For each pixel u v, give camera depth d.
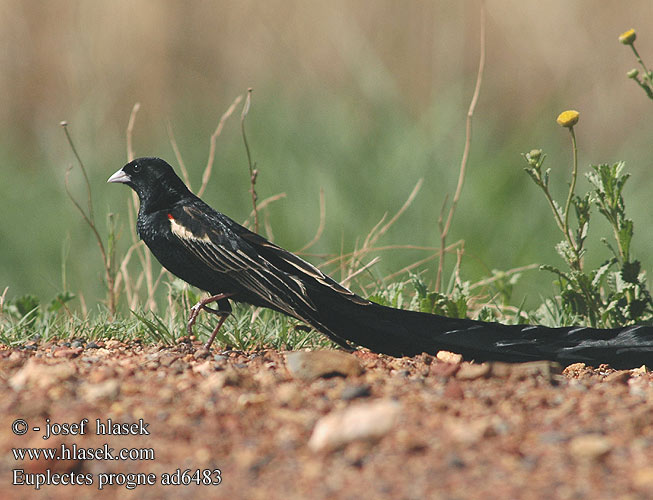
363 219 15.52
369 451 5.06
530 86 18.83
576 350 7.57
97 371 6.75
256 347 8.62
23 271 15.28
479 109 17.83
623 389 6.52
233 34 18.94
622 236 8.77
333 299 8.10
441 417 5.64
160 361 7.41
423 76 18.23
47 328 8.93
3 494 4.81
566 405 5.94
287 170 16.39
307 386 6.52
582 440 5.04
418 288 9.48
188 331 8.45
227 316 8.59
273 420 5.68
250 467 4.97
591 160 17.78
